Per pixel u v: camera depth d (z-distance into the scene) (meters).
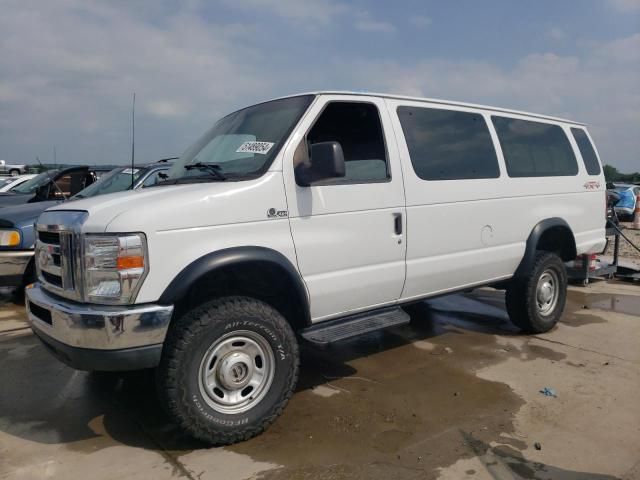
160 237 3.07
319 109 3.85
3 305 6.98
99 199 3.44
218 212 3.27
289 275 3.54
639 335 5.61
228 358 3.30
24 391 4.25
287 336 3.50
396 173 4.18
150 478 2.98
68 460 3.19
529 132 5.52
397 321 4.11
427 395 4.09
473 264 4.77
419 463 3.12
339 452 3.25
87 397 4.12
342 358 4.97
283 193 3.54
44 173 10.47
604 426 3.57
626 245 12.96
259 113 4.19
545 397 4.04
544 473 3.02
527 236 5.32
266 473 3.02
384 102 4.28
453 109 4.82
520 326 5.59
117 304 3.01
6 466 3.12
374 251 4.03
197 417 3.17
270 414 3.44
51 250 3.43
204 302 3.34
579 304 6.96
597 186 6.23
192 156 4.31
